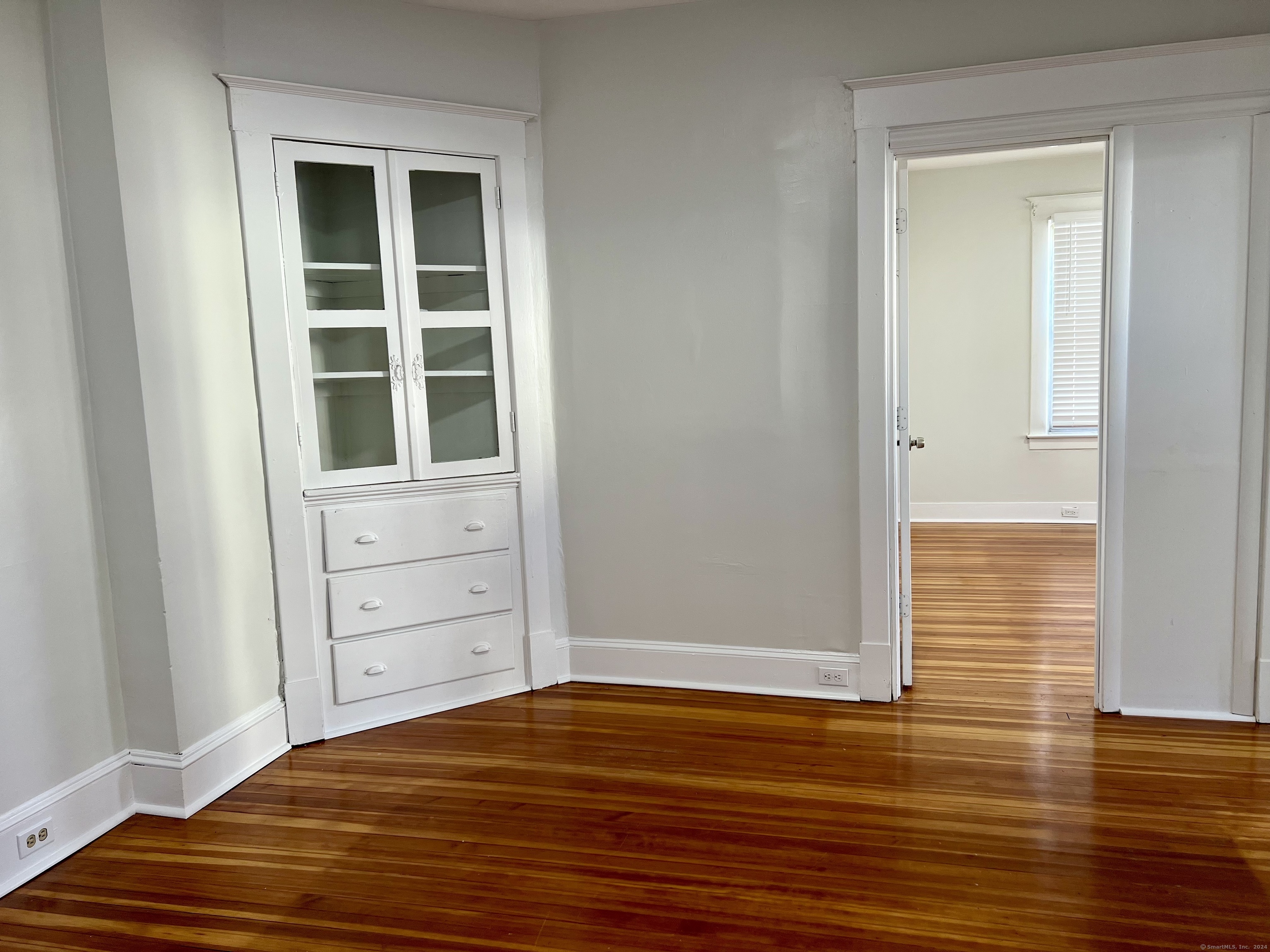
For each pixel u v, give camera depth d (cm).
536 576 401
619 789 307
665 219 379
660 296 383
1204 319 330
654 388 388
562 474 405
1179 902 234
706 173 372
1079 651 432
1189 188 325
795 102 359
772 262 368
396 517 366
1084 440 732
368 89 352
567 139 385
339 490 354
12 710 260
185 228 302
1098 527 356
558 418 401
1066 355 729
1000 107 336
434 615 378
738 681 393
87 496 285
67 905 250
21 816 262
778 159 363
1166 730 339
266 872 263
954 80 339
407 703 377
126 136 277
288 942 231
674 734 351
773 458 378
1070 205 711
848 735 344
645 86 375
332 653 358
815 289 364
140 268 281
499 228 382
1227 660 345
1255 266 323
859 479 366
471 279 379
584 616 411
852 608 376
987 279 734
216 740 311
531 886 252
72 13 270
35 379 268
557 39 382
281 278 338
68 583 279
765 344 373
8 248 260
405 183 360
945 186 732
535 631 402
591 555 406
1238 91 316
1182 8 321
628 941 226
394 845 276
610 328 390
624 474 397
